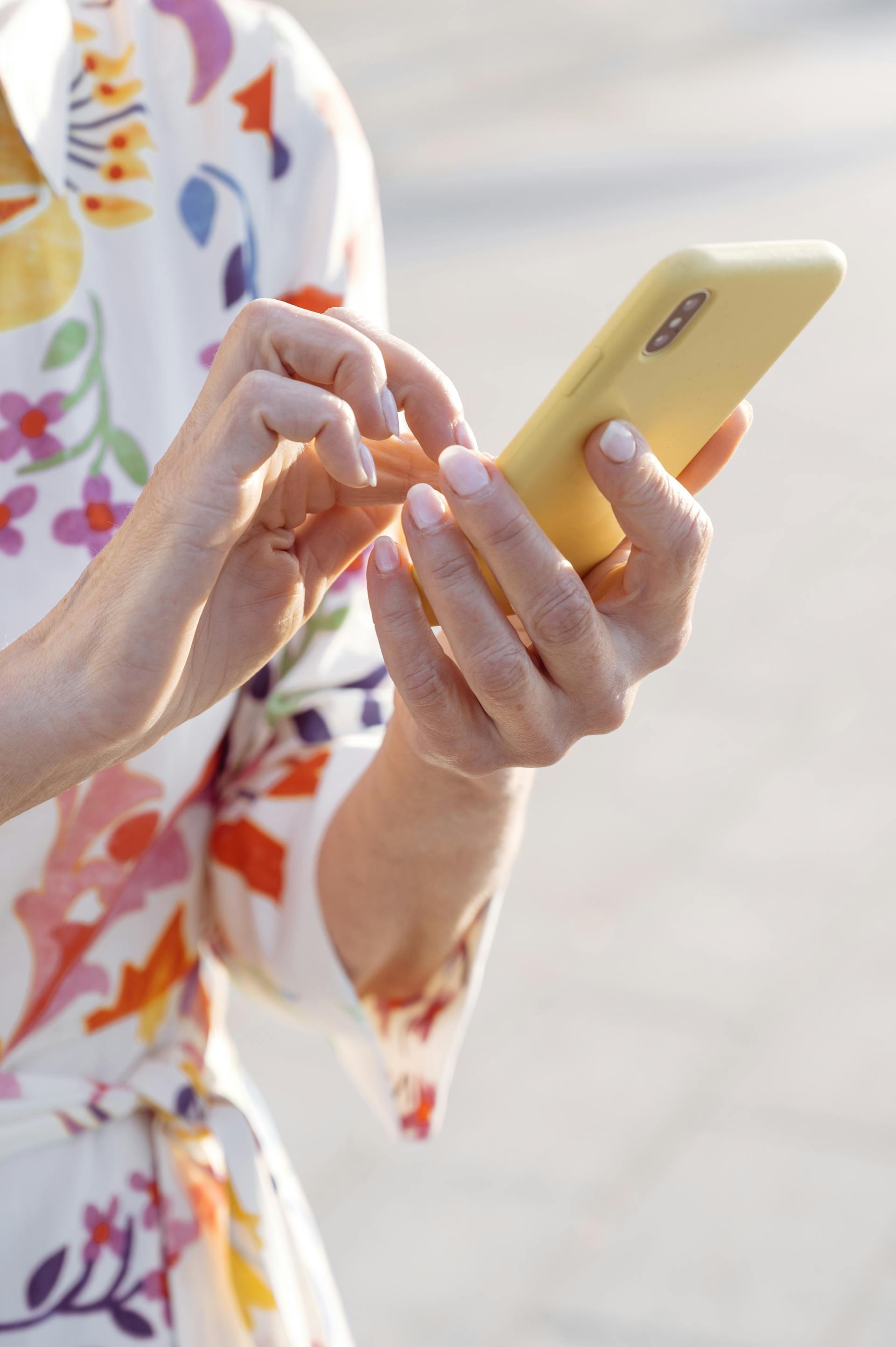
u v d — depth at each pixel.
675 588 0.77
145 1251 0.97
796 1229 2.42
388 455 0.80
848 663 4.16
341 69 12.28
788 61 12.78
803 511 5.11
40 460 0.91
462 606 0.73
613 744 3.83
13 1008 0.95
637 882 3.29
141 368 0.95
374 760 0.99
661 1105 2.69
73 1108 0.96
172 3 0.99
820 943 3.07
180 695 0.77
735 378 0.77
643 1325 2.26
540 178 9.57
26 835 0.90
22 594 0.91
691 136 10.45
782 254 0.71
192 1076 1.02
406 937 1.05
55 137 0.92
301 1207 1.09
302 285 1.02
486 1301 2.32
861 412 5.95
